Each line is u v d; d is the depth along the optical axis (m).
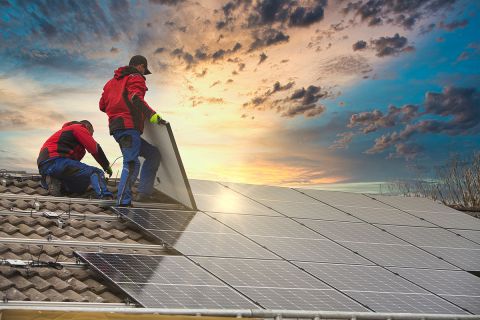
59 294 9.47
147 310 8.77
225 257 11.11
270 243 12.04
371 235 13.47
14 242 10.55
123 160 12.83
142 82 13.02
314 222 13.63
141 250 11.21
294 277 10.84
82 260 10.20
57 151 12.78
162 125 12.42
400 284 11.33
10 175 13.34
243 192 14.91
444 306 10.76
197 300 9.54
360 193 16.28
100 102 13.34
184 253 10.98
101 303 9.30
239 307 9.54
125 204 12.59
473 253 13.35
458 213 15.82
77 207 12.34
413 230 14.16
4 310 8.14
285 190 15.53
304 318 9.57
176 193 13.31
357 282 11.09
